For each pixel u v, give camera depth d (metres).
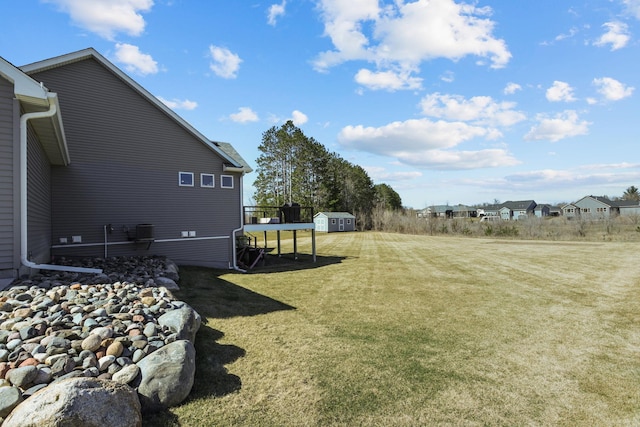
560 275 11.84
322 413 3.23
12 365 2.95
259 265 14.66
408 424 3.10
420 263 15.21
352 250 21.67
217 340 5.04
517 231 32.31
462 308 7.49
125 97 10.41
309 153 43.59
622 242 24.75
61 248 9.24
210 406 3.25
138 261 9.32
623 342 5.45
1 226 4.95
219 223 12.50
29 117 5.15
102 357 3.30
